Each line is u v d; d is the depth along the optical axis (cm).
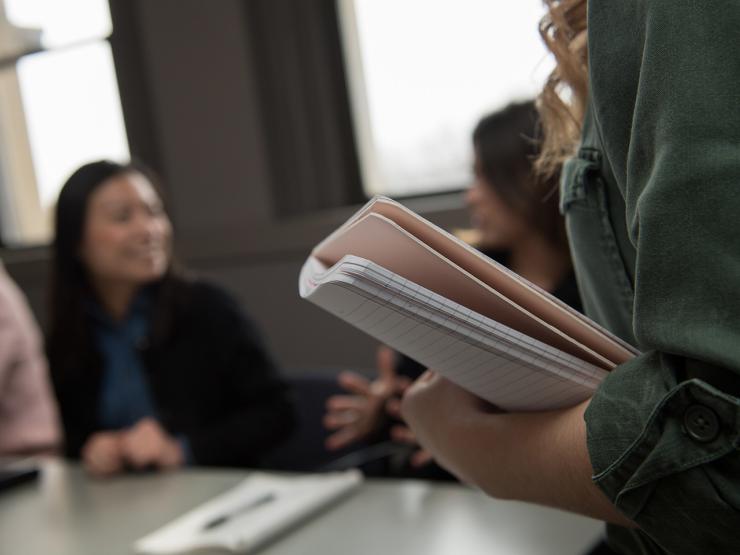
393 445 143
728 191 30
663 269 31
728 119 31
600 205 41
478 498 99
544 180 58
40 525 110
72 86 289
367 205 40
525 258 143
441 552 84
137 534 101
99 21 276
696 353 30
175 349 178
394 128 238
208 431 162
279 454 170
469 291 39
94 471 133
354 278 35
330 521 96
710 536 32
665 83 32
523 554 81
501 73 217
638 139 33
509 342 37
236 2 238
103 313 179
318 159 244
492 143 136
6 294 187
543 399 41
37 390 185
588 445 34
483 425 43
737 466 30
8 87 305
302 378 171
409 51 231
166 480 125
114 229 170
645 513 33
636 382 34
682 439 32
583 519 89
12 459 175
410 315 36
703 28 32
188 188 259
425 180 236
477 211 145
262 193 246
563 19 46
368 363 235
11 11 294
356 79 240
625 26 35
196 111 253
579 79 46
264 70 241
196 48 248
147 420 141
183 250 256
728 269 30
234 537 90
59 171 304
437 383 50
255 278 248
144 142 267
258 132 243
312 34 238
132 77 264
